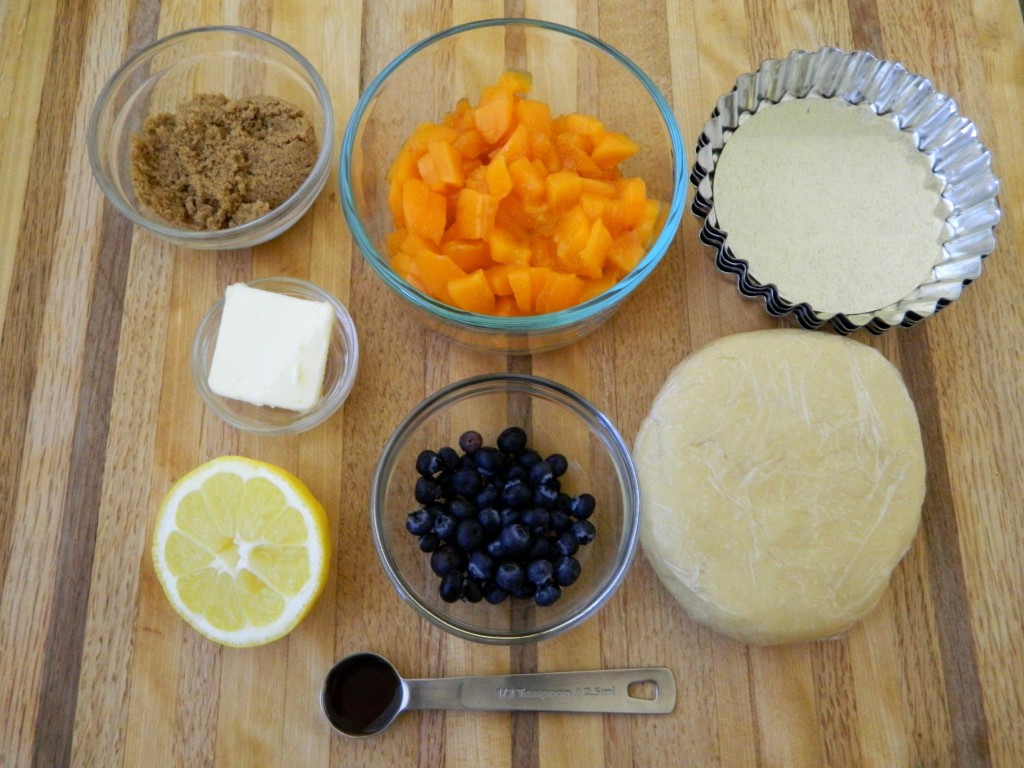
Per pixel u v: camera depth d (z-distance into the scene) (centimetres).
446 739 26
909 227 28
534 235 26
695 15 31
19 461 27
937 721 26
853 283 28
